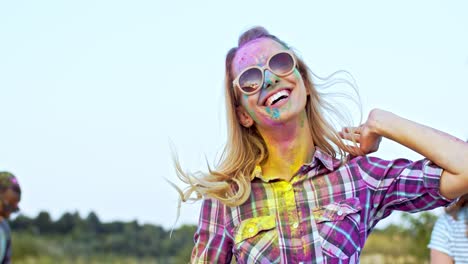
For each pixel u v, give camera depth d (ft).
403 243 39.01
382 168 8.18
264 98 8.27
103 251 88.53
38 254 84.07
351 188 8.19
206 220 8.79
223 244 8.64
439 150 7.52
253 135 8.82
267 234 8.20
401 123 7.92
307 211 8.18
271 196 8.44
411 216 36.94
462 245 12.07
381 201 8.16
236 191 8.75
